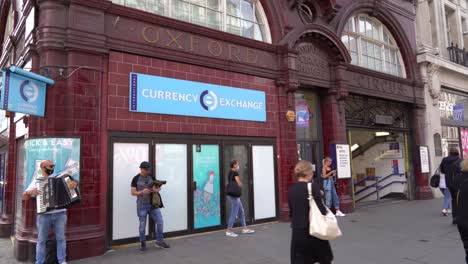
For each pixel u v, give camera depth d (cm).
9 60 975
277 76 938
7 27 1126
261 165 886
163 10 784
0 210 1024
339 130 1067
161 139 720
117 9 675
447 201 957
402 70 1405
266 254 593
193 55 776
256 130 884
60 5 621
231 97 841
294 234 369
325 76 1054
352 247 634
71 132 606
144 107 696
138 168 685
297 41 975
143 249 621
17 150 827
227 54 840
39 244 511
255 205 862
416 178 1368
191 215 746
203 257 579
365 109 1212
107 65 665
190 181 751
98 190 626
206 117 792
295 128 955
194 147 769
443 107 1550
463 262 529
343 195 1046
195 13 839
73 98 613
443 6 1662
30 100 565
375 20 1327
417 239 688
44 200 511
